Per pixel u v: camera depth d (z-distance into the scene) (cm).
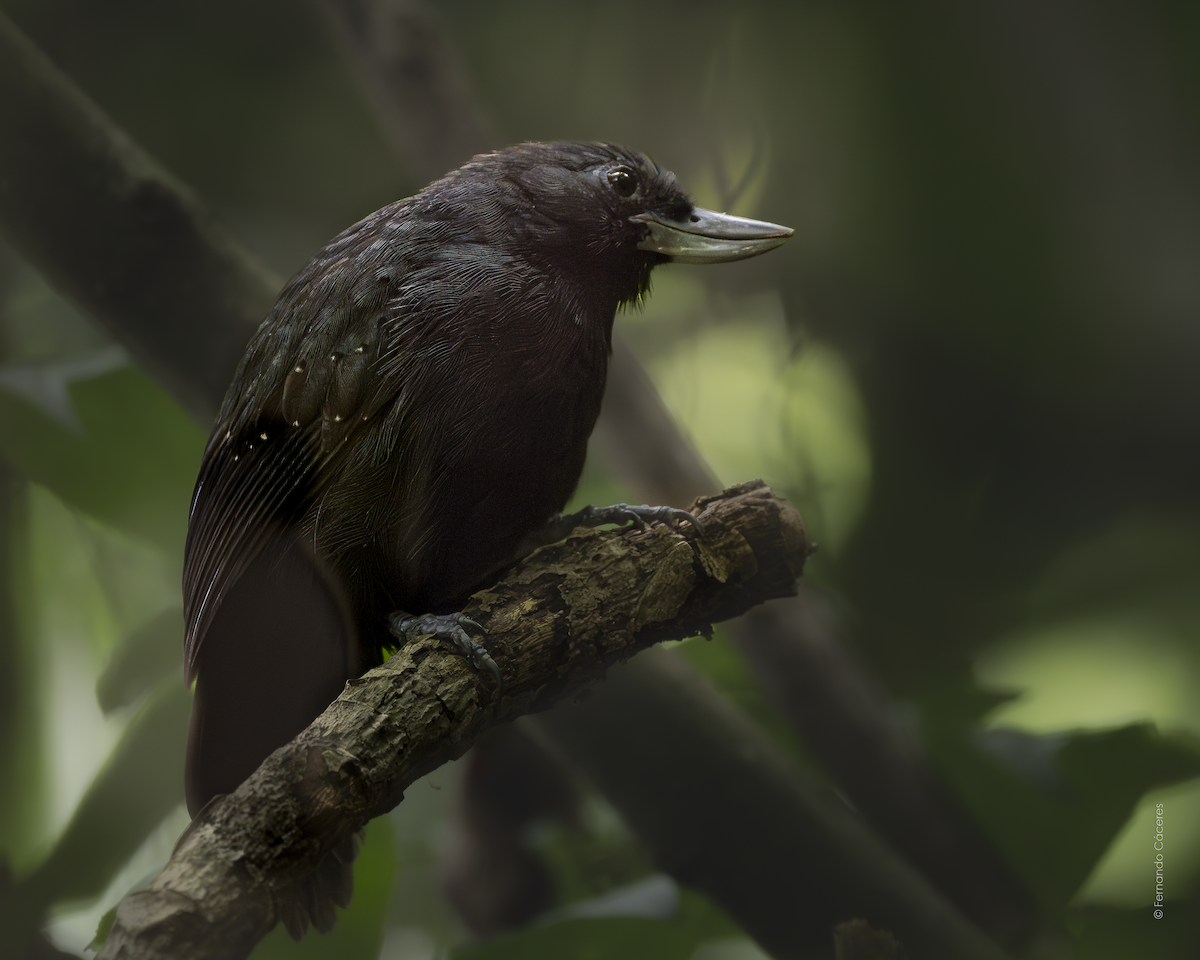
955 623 363
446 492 352
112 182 354
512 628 349
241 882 346
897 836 355
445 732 348
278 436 353
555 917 354
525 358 353
